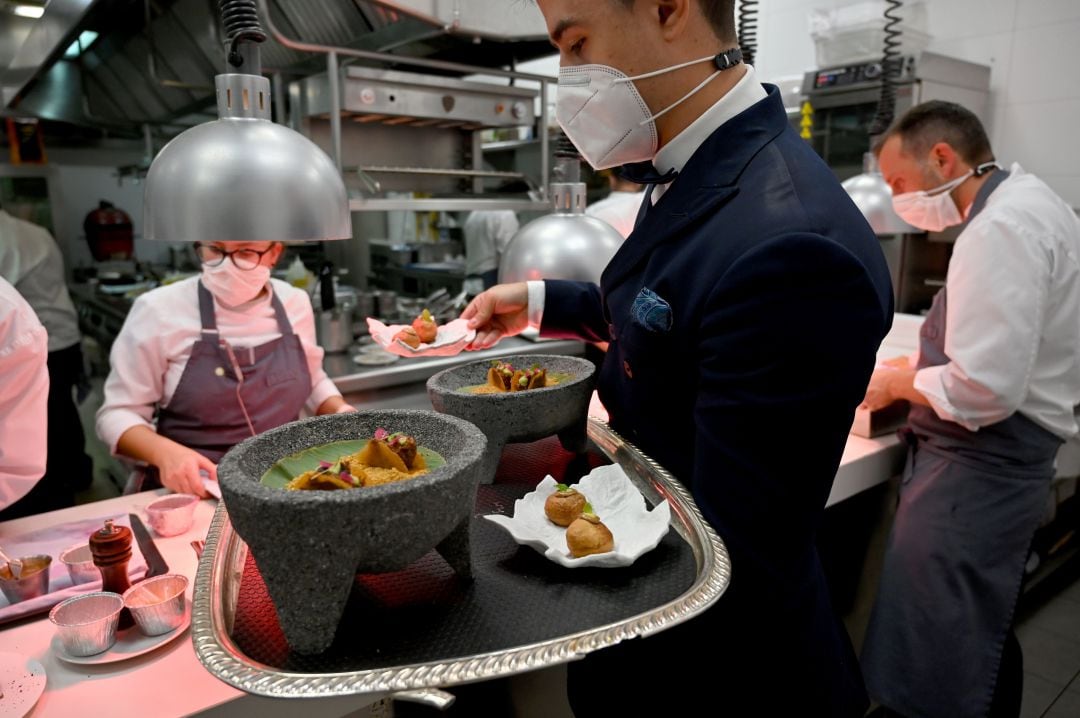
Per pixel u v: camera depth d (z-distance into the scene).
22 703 0.87
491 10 1.85
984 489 1.64
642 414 0.96
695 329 0.82
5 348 1.20
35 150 4.62
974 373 1.53
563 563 0.76
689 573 0.75
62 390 3.29
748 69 0.90
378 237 5.47
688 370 0.86
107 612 1.04
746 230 0.77
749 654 0.84
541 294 1.28
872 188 2.11
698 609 0.65
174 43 3.38
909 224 2.09
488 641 0.64
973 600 1.66
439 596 0.72
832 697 0.94
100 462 3.86
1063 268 1.54
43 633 1.05
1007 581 1.64
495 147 4.72
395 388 2.72
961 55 3.33
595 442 1.15
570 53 0.89
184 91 3.81
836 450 0.77
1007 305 1.49
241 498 0.61
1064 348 1.59
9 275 3.12
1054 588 2.69
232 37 0.93
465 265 4.61
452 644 0.64
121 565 1.12
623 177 0.98
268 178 0.88
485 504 0.96
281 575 0.61
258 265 1.65
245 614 0.70
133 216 5.79
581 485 0.96
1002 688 1.75
